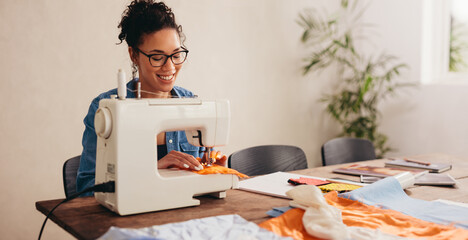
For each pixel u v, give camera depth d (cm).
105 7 294
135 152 116
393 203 131
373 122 406
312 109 414
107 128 115
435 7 375
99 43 294
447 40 374
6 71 262
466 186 164
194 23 334
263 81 379
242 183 156
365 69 429
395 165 208
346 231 99
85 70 289
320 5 409
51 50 276
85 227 107
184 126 128
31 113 272
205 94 345
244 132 370
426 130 378
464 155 348
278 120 392
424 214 121
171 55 151
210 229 102
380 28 412
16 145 269
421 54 378
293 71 397
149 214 118
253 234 99
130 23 152
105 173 121
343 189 143
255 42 371
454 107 354
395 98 403
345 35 400
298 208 116
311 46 407
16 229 271
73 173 171
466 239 101
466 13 363
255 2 368
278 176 169
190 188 125
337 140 254
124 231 92
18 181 270
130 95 167
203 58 341
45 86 276
